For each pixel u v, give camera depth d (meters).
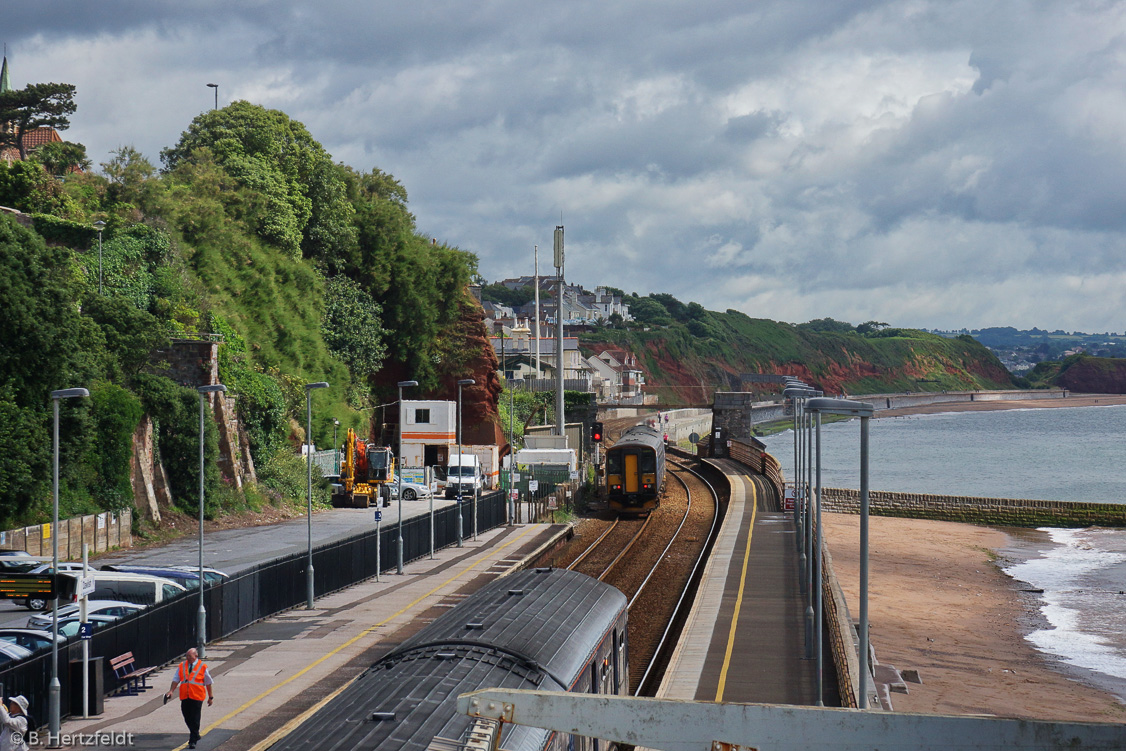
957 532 81.75
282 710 21.78
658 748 6.93
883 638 44.09
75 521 42.22
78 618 26.20
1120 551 72.44
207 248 70.94
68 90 74.19
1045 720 6.42
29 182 59.12
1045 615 50.53
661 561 48.47
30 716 20.23
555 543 54.00
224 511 54.56
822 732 6.72
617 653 19.17
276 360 72.56
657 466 66.44
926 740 6.57
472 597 18.02
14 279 41.25
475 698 7.11
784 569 42.62
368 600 36.06
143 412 50.03
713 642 30.02
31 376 42.38
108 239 60.25
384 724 11.20
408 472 74.69
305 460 65.25
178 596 27.11
